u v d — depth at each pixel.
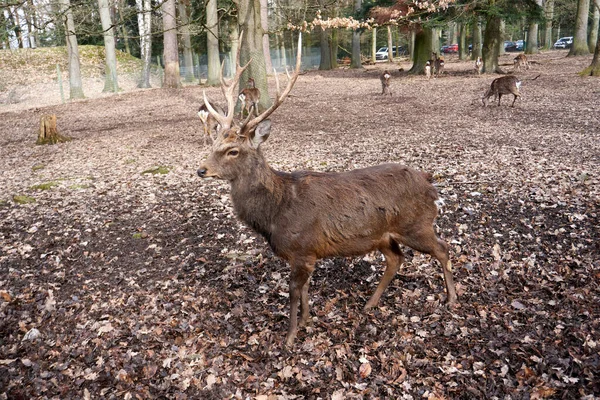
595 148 9.07
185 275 5.32
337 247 3.98
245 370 3.75
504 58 39.22
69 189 8.53
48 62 32.41
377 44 65.31
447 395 3.34
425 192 4.11
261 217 3.92
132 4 40.28
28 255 5.96
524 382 3.36
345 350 3.88
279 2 32.34
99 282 5.27
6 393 3.60
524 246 5.34
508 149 9.45
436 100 17.52
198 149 11.40
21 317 4.62
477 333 3.95
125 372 3.77
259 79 15.91
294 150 10.64
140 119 17.19
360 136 11.84
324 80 28.81
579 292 4.32
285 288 4.92
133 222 6.84
